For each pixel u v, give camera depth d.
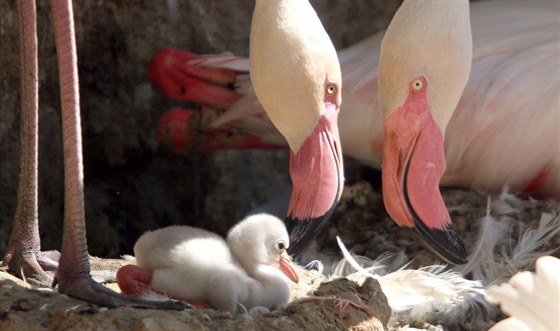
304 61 8.81
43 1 11.70
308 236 8.73
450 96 8.96
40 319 6.89
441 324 8.78
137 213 12.72
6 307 7.01
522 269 9.84
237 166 12.99
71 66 7.45
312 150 8.88
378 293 7.95
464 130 10.68
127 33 12.44
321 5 13.04
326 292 7.77
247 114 11.52
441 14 8.83
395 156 8.96
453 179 11.04
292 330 7.07
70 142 7.46
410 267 10.11
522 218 10.51
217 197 12.95
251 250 7.83
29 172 8.45
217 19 12.79
